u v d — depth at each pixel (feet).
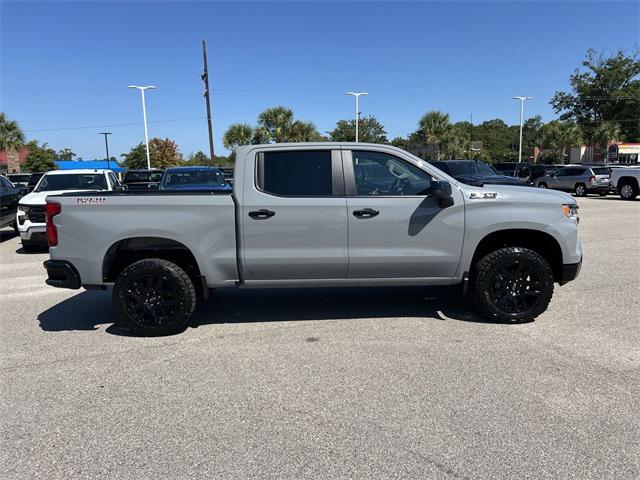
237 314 18.75
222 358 14.55
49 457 9.78
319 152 16.24
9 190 40.14
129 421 11.08
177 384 12.87
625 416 10.96
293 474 9.15
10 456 9.84
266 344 15.58
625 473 9.04
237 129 123.95
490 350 14.76
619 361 13.89
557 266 17.44
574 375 13.01
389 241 16.24
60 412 11.51
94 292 22.61
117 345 15.74
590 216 50.88
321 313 18.69
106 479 9.09
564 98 162.91
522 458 9.50
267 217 15.89
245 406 11.67
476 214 16.37
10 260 31.19
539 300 16.93
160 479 9.07
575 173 84.94
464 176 54.34
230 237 16.01
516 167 94.73
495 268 16.70
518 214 16.39
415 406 11.51
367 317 18.10
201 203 15.90
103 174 39.17
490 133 361.71
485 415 11.07
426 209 16.21
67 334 16.84
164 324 16.34
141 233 15.87
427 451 9.77
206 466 9.43
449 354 14.51
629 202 69.36
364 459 9.55
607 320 17.42
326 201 15.96
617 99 152.46
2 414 11.46
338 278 16.61
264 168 16.11
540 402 11.60
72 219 15.90
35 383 13.05
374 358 14.32
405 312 18.61
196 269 16.80
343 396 12.06
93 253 15.99
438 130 169.07
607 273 24.53
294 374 13.34
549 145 223.71
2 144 172.45
